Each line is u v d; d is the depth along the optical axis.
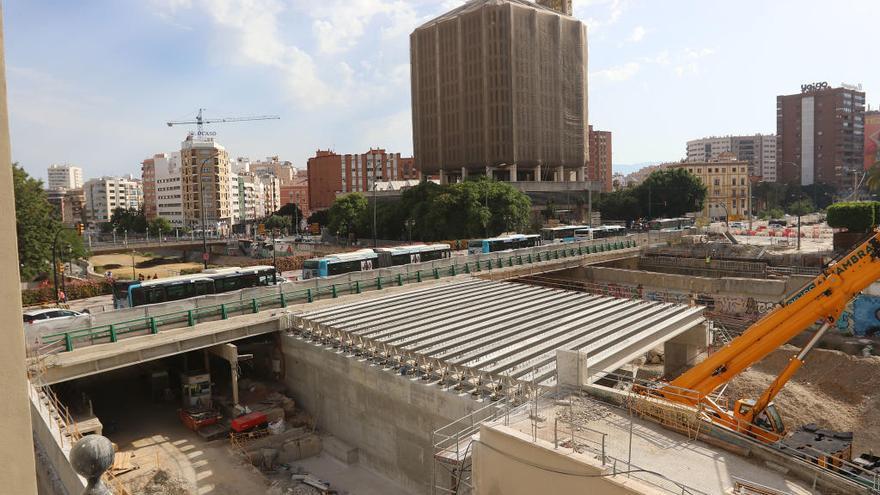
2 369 3.59
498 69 124.44
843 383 32.88
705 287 52.03
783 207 167.38
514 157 124.75
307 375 30.56
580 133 138.25
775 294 47.97
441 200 84.88
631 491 11.55
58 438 15.80
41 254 57.41
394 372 24.92
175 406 31.28
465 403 21.36
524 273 54.91
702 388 19.16
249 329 31.58
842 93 176.12
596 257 63.19
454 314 33.31
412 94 142.12
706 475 13.10
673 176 115.88
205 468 24.12
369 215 100.31
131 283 36.66
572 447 13.59
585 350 25.16
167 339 28.56
